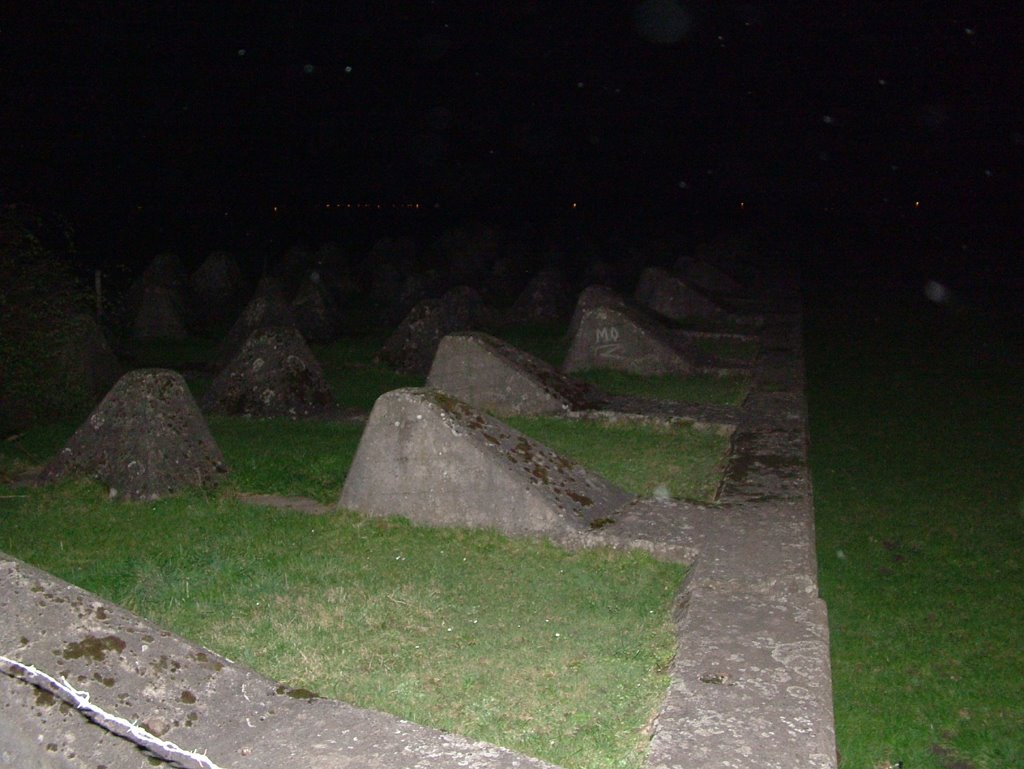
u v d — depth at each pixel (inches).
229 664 192.1
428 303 675.4
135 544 311.1
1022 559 323.3
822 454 452.4
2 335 490.6
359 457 342.6
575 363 633.6
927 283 1197.7
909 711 228.2
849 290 1130.0
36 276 519.8
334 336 787.4
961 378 637.3
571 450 428.1
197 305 958.4
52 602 189.5
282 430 479.8
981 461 441.4
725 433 461.7
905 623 273.6
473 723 197.6
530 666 223.5
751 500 344.5
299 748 172.4
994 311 958.4
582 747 188.7
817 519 361.7
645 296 877.2
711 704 198.2
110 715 172.6
